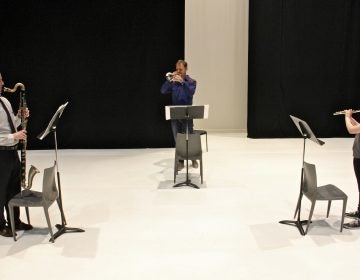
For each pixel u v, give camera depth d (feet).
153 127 24.22
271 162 20.56
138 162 20.86
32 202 11.78
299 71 26.17
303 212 14.12
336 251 11.29
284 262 10.73
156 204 14.90
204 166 19.85
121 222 13.34
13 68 23.00
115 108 23.93
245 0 27.07
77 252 11.30
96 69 23.49
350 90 26.50
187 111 16.05
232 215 13.87
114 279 9.93
